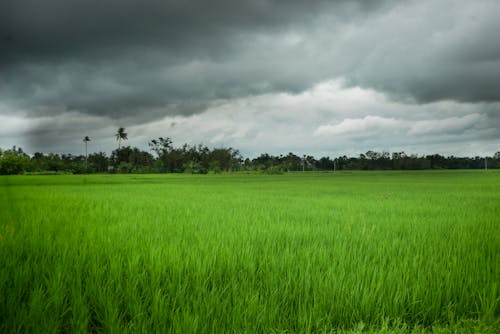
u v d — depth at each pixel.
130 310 2.90
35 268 3.88
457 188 24.12
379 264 4.13
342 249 4.85
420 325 2.79
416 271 3.88
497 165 147.62
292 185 29.97
